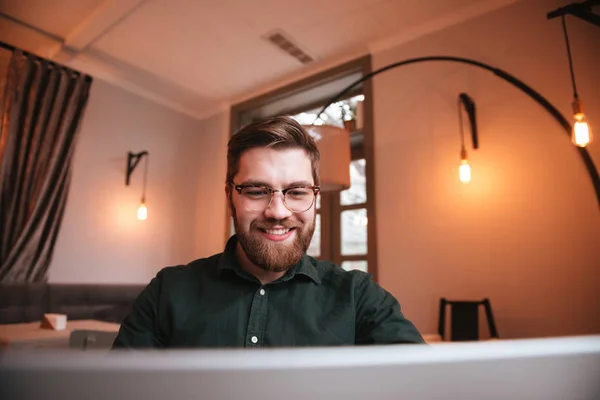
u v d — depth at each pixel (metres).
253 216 0.96
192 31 3.69
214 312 1.00
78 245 4.02
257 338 0.98
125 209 4.44
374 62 3.88
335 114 4.51
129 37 3.78
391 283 3.44
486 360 0.23
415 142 3.50
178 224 4.94
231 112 5.03
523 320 2.80
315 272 1.08
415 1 3.28
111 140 4.41
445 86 3.41
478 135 3.17
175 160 5.02
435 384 0.22
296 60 4.14
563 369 0.24
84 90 3.96
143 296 1.06
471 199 3.14
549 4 2.99
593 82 2.74
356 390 0.21
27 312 3.23
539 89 2.95
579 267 2.63
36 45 3.88
